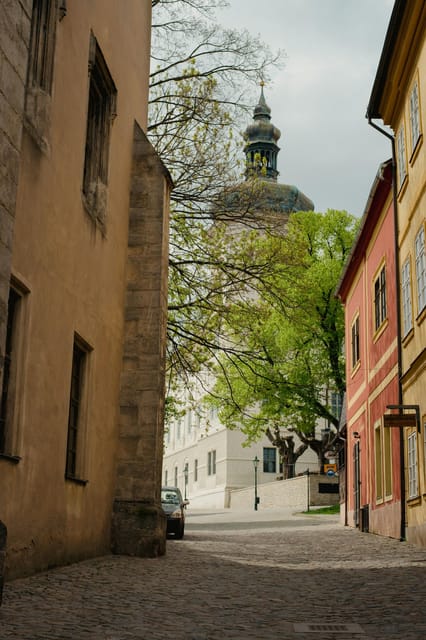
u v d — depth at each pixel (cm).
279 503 5144
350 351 2827
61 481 1141
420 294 1730
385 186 2105
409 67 1806
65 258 1165
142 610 788
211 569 1215
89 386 1316
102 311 1389
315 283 3978
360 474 2552
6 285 771
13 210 793
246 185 2075
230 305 2067
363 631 692
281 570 1221
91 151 1420
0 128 769
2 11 775
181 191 2025
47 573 1053
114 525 1441
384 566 1280
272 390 3869
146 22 1816
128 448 1494
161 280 1570
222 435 6372
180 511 2167
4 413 962
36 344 1032
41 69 1090
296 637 663
